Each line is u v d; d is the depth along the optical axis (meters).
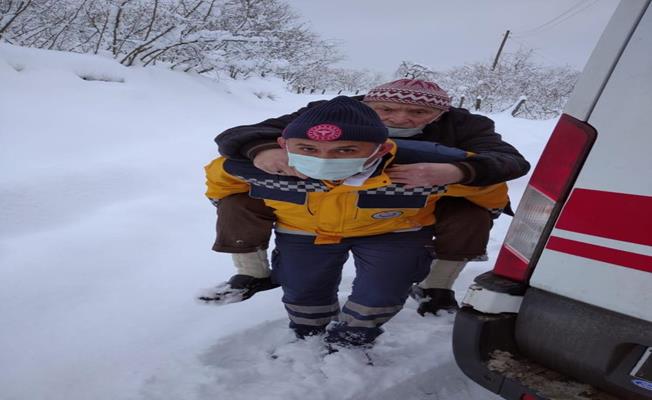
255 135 1.80
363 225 2.00
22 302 2.43
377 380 2.11
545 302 1.59
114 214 3.55
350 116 1.58
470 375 1.69
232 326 2.40
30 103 5.20
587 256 1.48
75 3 7.74
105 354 2.15
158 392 1.98
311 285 2.14
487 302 1.67
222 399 1.96
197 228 3.55
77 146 4.68
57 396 1.92
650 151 1.37
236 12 9.16
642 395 1.38
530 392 1.52
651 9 1.41
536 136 9.27
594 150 1.47
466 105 22.41
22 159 4.16
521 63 23.88
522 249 1.65
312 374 2.12
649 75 1.39
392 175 1.72
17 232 3.18
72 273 2.73
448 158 1.79
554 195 1.56
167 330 2.35
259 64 9.78
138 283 2.74
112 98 6.00
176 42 7.87
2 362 2.05
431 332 2.47
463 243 2.29
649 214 1.36
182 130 5.82
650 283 1.36
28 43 8.02
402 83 2.09
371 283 2.06
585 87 1.52
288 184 1.85
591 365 1.48
